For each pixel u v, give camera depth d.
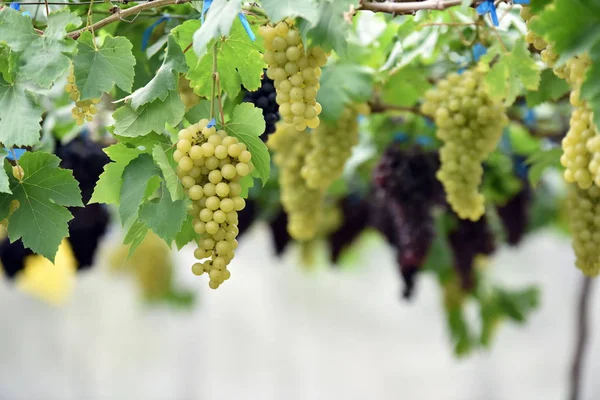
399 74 2.63
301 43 1.61
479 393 11.43
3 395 11.47
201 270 1.60
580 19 1.47
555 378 11.26
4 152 1.71
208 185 1.58
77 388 11.84
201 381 11.84
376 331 12.79
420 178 2.97
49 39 1.72
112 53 1.72
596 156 1.57
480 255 3.63
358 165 3.53
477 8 1.83
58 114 2.73
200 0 1.81
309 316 12.92
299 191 2.58
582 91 1.46
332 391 12.07
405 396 11.84
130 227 1.67
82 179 2.80
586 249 1.98
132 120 1.68
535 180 2.66
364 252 5.90
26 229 1.79
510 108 3.12
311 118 1.65
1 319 11.89
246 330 12.37
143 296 5.53
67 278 5.26
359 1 1.67
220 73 1.88
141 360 12.05
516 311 4.14
